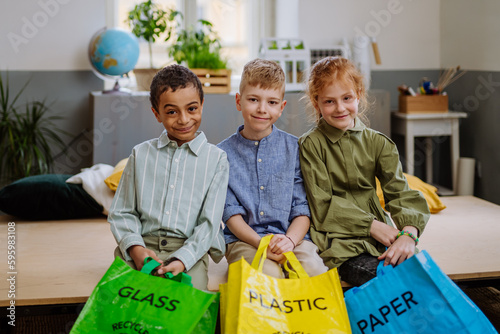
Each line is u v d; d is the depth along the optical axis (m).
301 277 1.45
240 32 4.03
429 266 1.39
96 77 3.56
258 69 1.69
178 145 1.72
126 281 1.38
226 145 1.82
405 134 3.46
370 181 1.83
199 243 1.58
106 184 2.49
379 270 1.46
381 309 1.39
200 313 1.33
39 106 3.51
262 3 3.97
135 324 1.32
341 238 1.74
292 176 1.78
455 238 2.08
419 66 3.90
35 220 2.44
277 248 1.60
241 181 1.77
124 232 1.62
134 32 3.47
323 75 1.72
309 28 3.77
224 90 3.28
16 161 3.33
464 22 3.58
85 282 1.65
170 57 3.57
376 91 3.39
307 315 1.35
